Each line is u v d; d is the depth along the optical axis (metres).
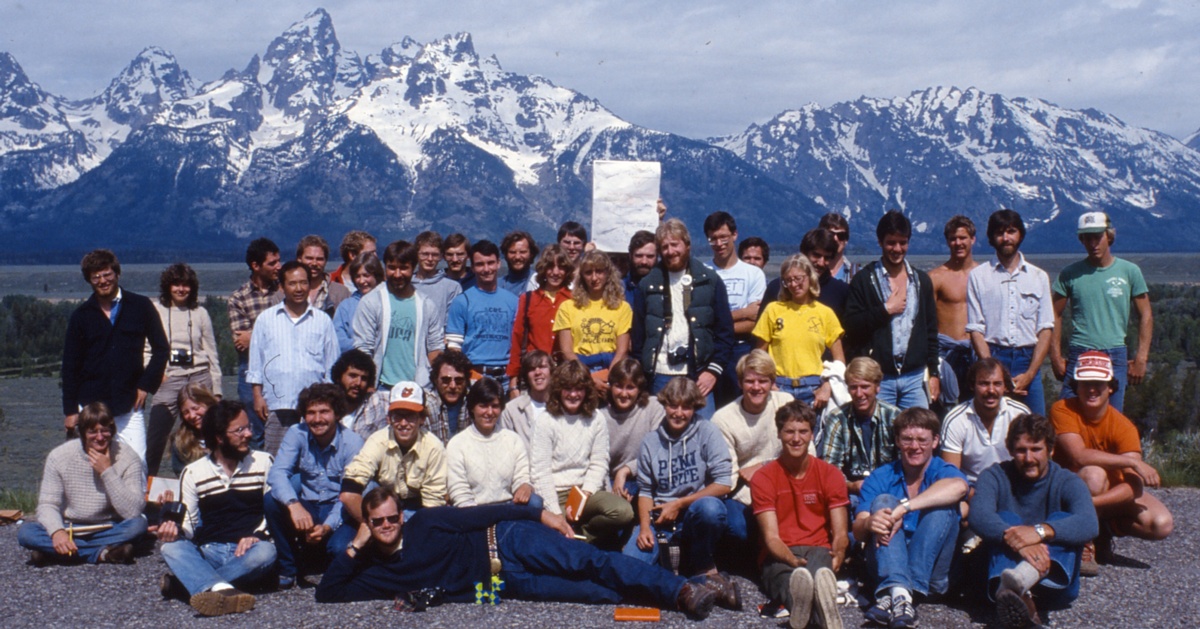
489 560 7.72
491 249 10.16
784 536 7.78
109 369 9.70
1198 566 8.40
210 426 8.09
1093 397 8.48
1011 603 6.79
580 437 8.43
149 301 10.02
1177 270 151.62
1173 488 11.52
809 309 9.28
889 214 9.25
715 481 8.13
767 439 8.47
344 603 7.61
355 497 8.02
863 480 8.22
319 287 11.21
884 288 9.32
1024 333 9.78
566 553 7.59
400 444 8.22
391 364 9.78
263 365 9.63
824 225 10.88
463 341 10.17
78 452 8.71
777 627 7.05
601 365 9.41
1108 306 10.09
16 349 50.72
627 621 7.11
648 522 8.14
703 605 7.14
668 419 8.22
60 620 7.20
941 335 10.23
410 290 9.92
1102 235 10.02
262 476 8.29
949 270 10.26
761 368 8.33
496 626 7.00
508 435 8.44
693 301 9.40
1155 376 24.59
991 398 8.33
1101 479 8.38
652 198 11.57
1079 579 7.59
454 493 8.23
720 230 10.48
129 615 7.31
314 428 8.25
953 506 7.56
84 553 8.70
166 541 8.05
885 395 9.38
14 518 10.12
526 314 9.82
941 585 7.50
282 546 7.98
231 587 7.47
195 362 10.69
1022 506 7.61
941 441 8.60
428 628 6.97
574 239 11.76
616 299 9.42
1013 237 9.70
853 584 7.77
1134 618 7.17
